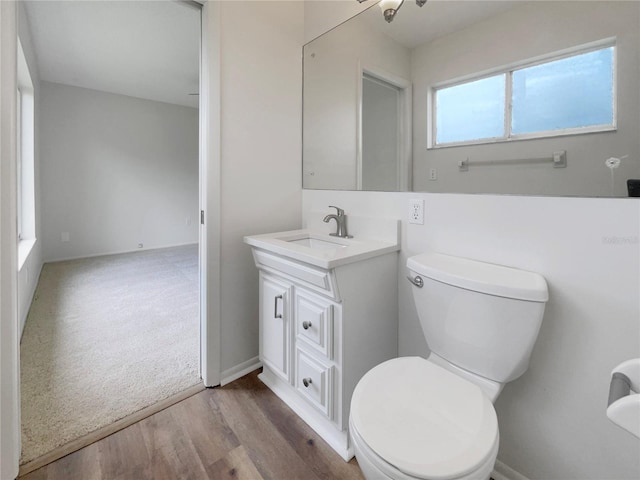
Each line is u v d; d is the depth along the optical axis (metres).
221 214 1.66
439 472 0.71
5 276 1.06
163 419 1.45
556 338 1.03
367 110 1.61
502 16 1.15
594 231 0.95
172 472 1.19
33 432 1.34
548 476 1.09
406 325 1.48
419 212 1.39
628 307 0.90
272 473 1.20
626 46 0.90
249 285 1.81
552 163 1.03
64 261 4.32
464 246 1.25
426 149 1.37
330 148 1.81
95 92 4.54
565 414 1.04
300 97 1.97
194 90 4.56
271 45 1.80
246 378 1.78
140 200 5.07
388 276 1.43
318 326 1.31
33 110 3.29
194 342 2.17
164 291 3.20
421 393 0.95
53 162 4.27
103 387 1.66
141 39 3.04
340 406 1.28
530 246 1.08
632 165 0.89
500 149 1.15
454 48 1.28
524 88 1.09
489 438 0.79
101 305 2.80
